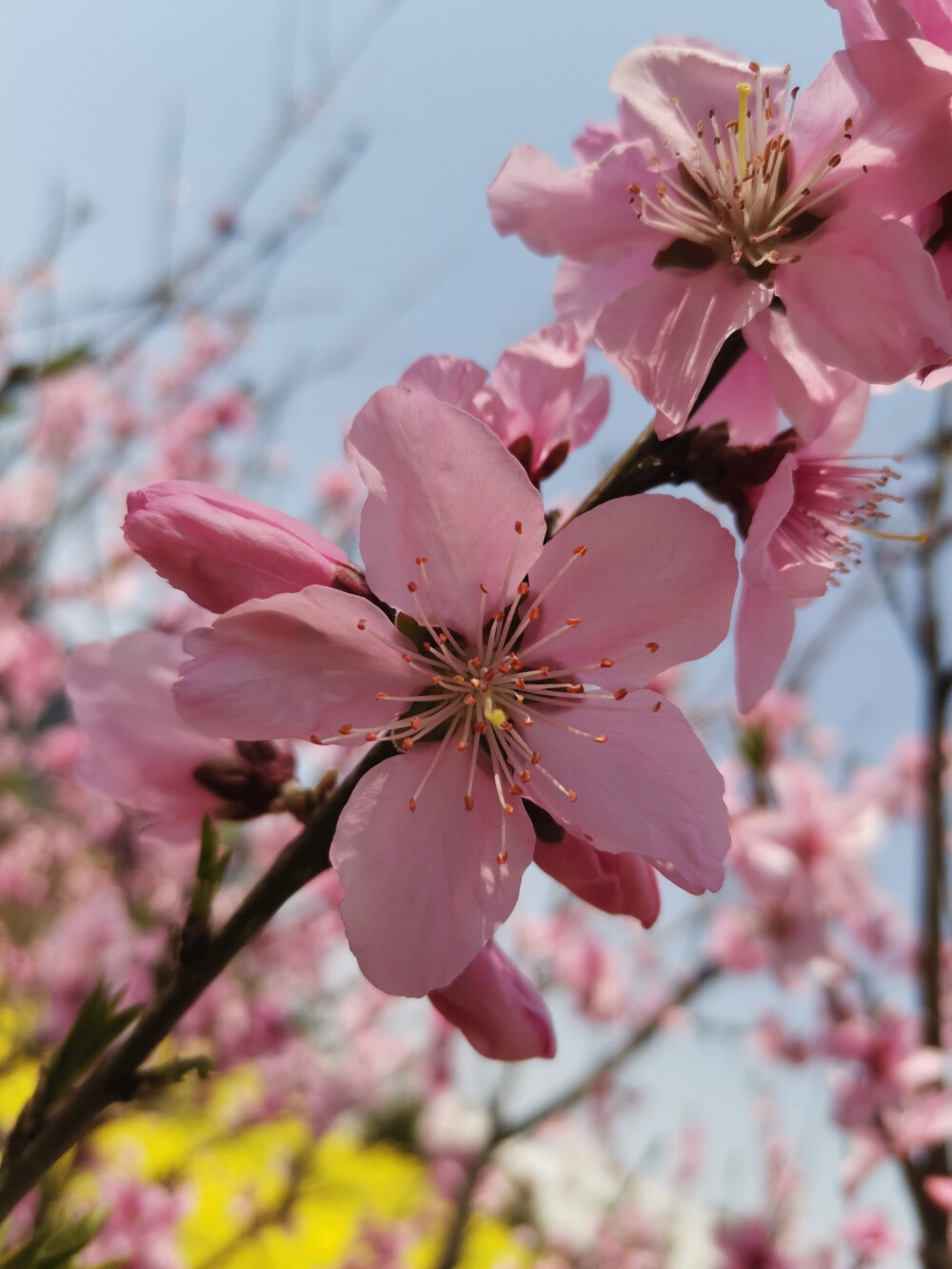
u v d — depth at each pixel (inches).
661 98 5.0
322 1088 19.0
